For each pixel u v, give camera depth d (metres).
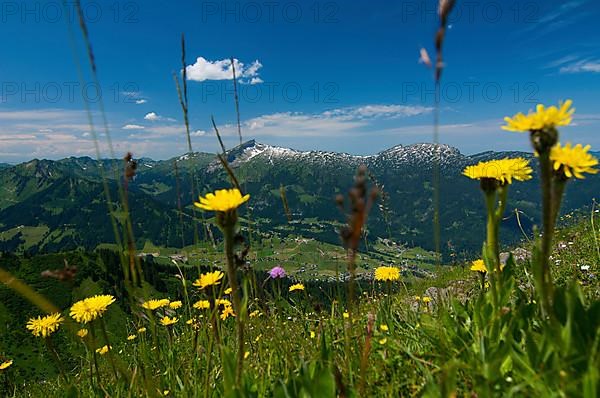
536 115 1.79
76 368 4.35
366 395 2.05
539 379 1.87
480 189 2.51
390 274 4.83
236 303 2.02
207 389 2.62
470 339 2.66
